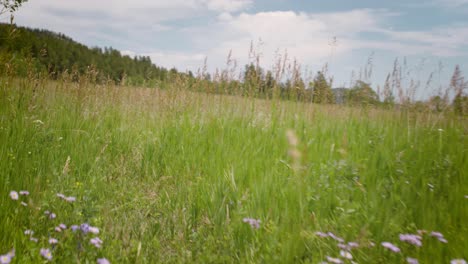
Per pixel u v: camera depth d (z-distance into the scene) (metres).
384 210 2.37
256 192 2.58
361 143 4.18
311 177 2.92
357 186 2.86
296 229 2.09
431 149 3.77
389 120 5.61
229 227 2.25
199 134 4.45
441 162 3.37
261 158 3.40
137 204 2.81
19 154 3.07
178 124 4.80
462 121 5.03
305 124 5.00
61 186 2.68
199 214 2.59
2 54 4.38
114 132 4.46
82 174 3.19
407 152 3.74
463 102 5.19
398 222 2.25
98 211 2.38
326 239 2.06
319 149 3.77
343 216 2.28
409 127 4.74
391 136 4.53
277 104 5.44
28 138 3.53
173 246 2.19
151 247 2.11
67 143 3.75
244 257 1.98
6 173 2.55
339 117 5.97
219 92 6.18
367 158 3.53
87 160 3.44
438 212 2.33
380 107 6.29
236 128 4.67
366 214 2.33
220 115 5.27
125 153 3.98
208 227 2.41
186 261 1.97
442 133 4.52
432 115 5.27
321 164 3.20
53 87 5.31
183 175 3.37
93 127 4.56
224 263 1.95
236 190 2.73
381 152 3.69
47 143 3.67
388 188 2.90
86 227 1.91
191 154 3.79
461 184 2.76
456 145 3.89
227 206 2.37
